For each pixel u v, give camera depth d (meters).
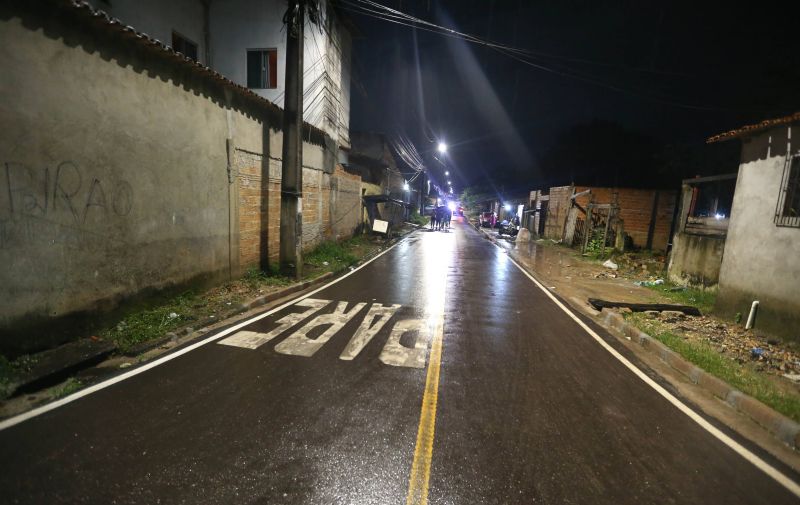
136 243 6.20
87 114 5.25
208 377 4.51
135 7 12.72
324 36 16.36
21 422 3.49
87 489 2.72
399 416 3.83
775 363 5.52
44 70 4.68
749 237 7.37
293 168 9.64
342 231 18.16
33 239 4.66
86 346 5.02
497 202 52.78
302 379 4.54
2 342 4.39
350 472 2.99
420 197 57.78
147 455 3.10
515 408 4.10
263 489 2.78
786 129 6.70
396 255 16.62
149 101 6.30
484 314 7.80
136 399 3.96
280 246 9.96
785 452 3.59
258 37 16.39
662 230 21.31
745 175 7.61
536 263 15.40
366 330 6.41
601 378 4.98
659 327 7.00
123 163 5.88
